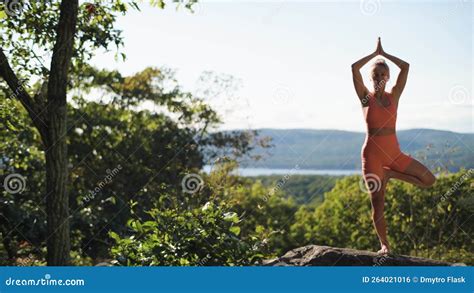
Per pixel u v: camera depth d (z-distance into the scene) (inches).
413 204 377.1
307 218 470.6
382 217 233.9
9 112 293.1
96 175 481.7
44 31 264.8
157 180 485.7
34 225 355.9
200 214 218.2
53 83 231.0
